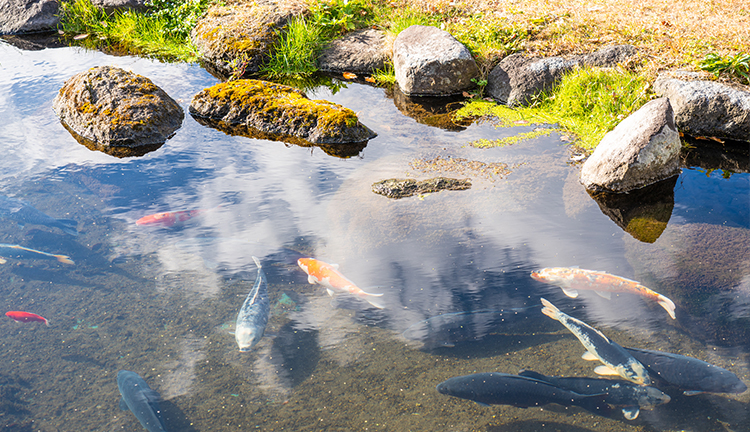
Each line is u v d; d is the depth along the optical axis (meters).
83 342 3.07
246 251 3.79
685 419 2.49
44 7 9.75
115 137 5.74
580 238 3.87
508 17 7.71
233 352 3.00
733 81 5.64
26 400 2.72
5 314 3.23
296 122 6.03
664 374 2.67
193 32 8.71
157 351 3.01
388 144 5.68
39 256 3.71
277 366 2.91
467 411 2.62
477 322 3.10
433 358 2.92
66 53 8.74
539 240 3.85
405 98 6.96
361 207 4.35
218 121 6.47
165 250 3.81
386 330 3.11
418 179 4.81
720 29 6.71
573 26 7.30
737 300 3.17
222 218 4.22
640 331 2.98
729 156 5.16
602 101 5.88
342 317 3.21
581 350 2.88
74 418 2.63
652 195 4.52
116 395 2.76
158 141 5.89
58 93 6.57
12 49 8.94
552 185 4.67
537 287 3.35
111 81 6.33
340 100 6.95
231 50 7.96
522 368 2.80
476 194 4.52
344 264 3.65
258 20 8.27
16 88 7.18
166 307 3.30
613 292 3.27
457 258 3.67
